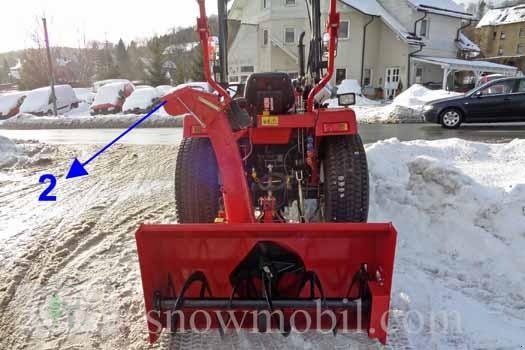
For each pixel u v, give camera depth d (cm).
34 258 371
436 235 369
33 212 504
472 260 333
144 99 2014
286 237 223
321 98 363
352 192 291
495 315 268
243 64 1941
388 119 1473
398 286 299
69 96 2552
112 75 5062
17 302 303
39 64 3906
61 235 423
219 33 357
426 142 699
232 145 256
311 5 361
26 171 748
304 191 339
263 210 308
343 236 221
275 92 321
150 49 4275
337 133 302
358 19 2419
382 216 406
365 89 2481
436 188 409
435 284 303
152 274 224
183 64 3781
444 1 2744
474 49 2783
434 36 2606
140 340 256
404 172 516
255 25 2008
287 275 239
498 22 5103
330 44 306
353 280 234
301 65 438
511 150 648
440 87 2561
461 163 602
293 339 248
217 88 303
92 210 507
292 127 317
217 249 230
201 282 238
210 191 319
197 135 318
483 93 1161
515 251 324
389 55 2481
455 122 1188
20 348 254
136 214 489
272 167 339
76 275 340
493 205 361
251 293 236
